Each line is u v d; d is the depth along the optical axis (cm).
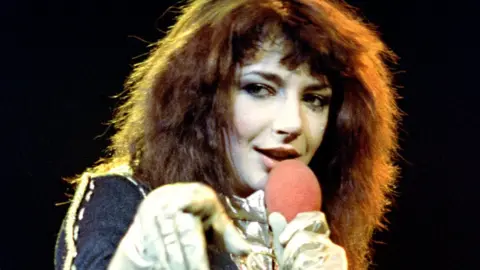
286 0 460
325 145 504
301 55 439
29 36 835
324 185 514
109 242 378
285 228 361
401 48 864
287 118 436
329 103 462
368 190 520
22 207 827
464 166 870
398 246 878
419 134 872
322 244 346
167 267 315
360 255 529
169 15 846
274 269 442
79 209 408
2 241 823
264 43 439
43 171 830
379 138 515
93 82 840
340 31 463
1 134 828
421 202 877
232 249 343
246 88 443
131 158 469
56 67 837
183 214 325
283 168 398
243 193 454
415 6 860
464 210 873
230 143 447
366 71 491
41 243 828
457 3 859
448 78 866
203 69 451
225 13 450
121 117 511
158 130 455
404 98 870
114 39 843
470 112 866
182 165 448
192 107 452
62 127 835
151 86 468
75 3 838
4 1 831
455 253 877
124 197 412
